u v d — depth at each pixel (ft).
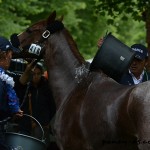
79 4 71.36
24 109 33.86
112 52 27.48
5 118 27.25
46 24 29.37
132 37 105.29
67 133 27.48
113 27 84.33
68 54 28.94
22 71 36.01
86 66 28.48
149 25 44.21
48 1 68.33
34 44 29.27
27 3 62.80
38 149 28.32
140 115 23.93
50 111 34.04
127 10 46.52
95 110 26.12
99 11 47.03
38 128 33.71
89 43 82.79
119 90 25.76
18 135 27.99
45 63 29.60
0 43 27.40
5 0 60.75
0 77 26.89
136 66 31.27
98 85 27.04
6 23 59.98
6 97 26.99
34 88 34.09
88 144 26.45
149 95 23.99
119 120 24.86
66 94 28.55
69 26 74.28
